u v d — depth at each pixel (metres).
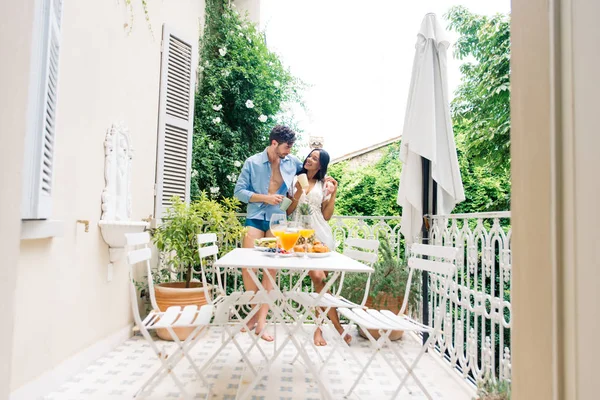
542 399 0.73
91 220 3.07
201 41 5.75
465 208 10.23
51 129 2.32
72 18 2.78
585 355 0.62
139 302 3.97
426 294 3.62
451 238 3.32
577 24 0.66
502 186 10.07
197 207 4.17
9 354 0.68
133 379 2.72
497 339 6.51
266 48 6.30
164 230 4.03
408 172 3.60
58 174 2.62
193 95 5.04
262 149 6.33
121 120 3.61
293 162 4.21
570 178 0.67
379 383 2.79
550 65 0.71
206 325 2.28
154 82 4.32
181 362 3.12
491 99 9.17
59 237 2.62
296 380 2.79
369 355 3.41
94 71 3.10
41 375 2.41
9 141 0.68
